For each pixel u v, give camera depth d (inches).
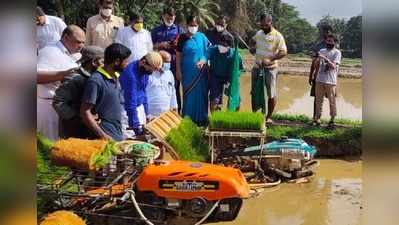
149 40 360.5
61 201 187.0
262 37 403.2
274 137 366.0
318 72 394.6
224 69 397.1
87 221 189.9
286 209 255.0
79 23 968.9
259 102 408.2
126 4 1096.2
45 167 188.1
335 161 351.3
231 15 1494.8
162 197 187.2
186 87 396.8
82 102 211.8
